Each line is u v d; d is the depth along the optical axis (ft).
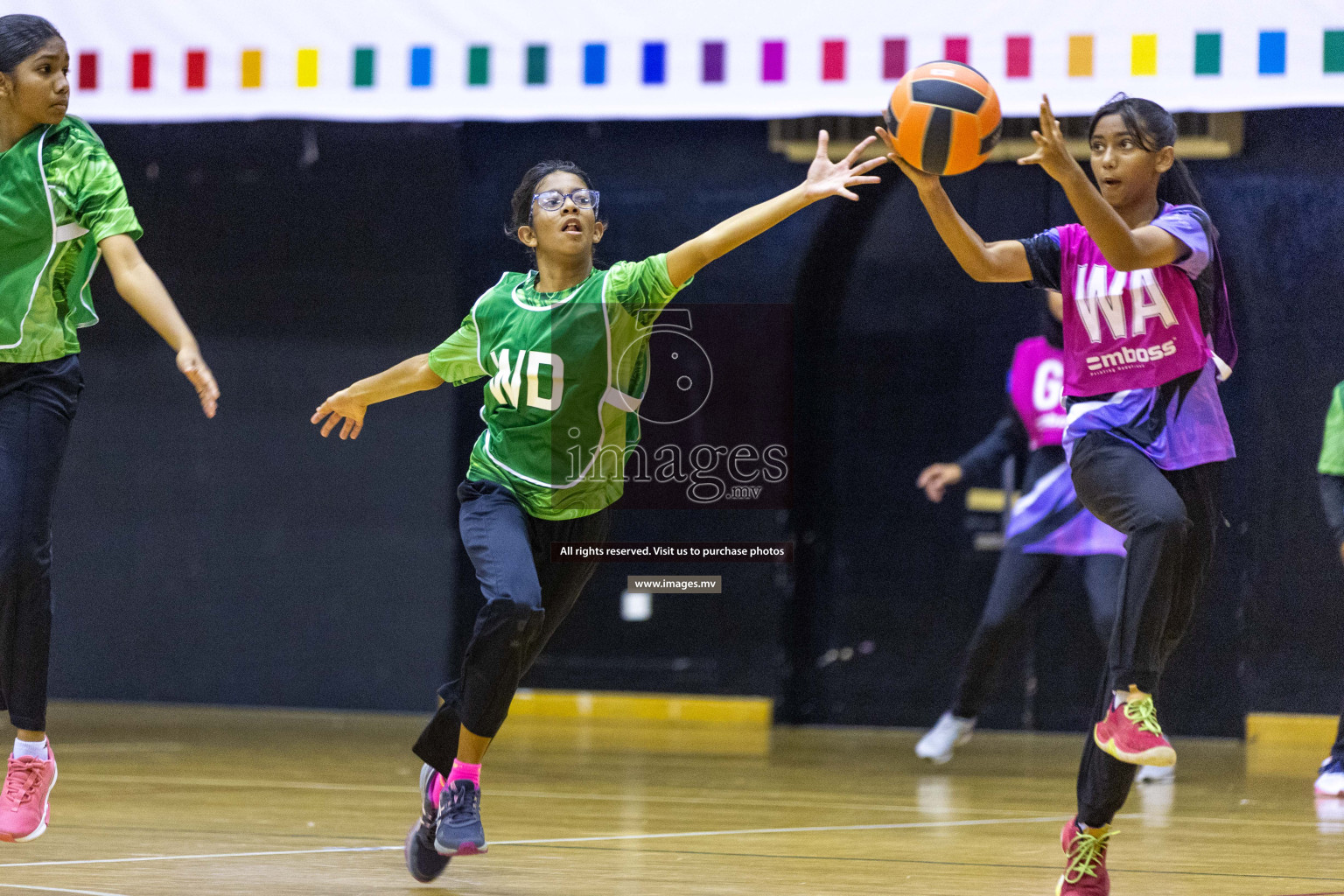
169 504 74.23
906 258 71.36
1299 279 65.36
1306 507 65.36
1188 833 37.04
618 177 71.00
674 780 48.21
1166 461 25.91
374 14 58.59
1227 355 26.91
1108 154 26.55
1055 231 27.48
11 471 28.30
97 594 74.69
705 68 56.59
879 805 42.45
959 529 70.95
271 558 73.36
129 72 59.67
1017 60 54.34
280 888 27.81
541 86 57.62
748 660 70.49
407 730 64.39
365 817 38.42
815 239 69.87
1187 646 67.77
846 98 55.57
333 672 72.64
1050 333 52.60
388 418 72.54
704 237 27.63
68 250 29.09
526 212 29.71
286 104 58.95
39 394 28.89
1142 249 24.77
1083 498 26.76
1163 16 53.42
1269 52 52.75
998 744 63.72
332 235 73.00
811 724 72.02
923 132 25.85
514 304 29.12
